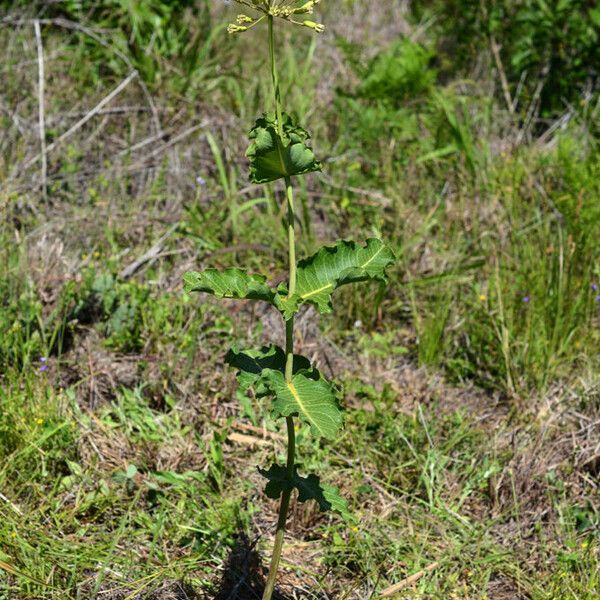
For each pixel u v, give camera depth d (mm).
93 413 3785
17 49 5773
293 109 5754
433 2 7793
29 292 4176
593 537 3414
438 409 4125
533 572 3305
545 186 5262
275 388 2352
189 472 3527
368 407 4074
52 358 4039
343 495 3588
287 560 3312
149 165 5352
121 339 4121
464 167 5504
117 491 3447
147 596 3023
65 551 3129
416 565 3285
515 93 6477
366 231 5035
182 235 4867
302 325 4492
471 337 4453
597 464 3732
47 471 3467
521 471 3682
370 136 5699
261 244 4828
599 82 6375
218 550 3264
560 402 3975
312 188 5426
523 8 6367
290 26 6918
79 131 5434
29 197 4871
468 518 3561
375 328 4660
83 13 6191
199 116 5723
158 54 5945
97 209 4945
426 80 5996
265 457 3713
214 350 4211
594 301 4480
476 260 4922
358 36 7410
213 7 6883
